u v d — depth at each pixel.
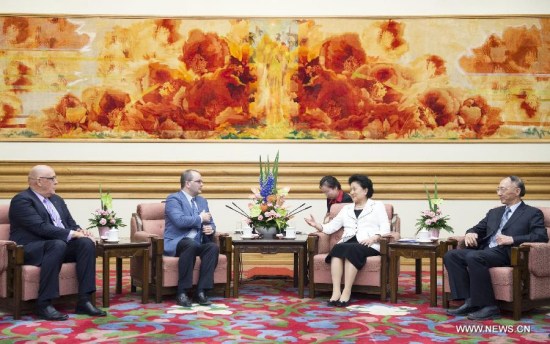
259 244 6.80
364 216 6.94
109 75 9.34
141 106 9.34
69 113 9.30
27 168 9.24
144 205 7.24
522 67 9.36
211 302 6.53
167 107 9.36
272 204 7.14
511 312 6.11
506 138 9.36
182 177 7.04
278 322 5.57
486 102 9.36
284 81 9.40
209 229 6.92
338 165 9.34
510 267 5.89
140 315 5.86
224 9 9.41
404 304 6.48
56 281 5.71
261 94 9.38
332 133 9.38
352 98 9.38
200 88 9.37
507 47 9.36
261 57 9.40
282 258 9.49
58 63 9.30
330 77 9.40
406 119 9.37
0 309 6.01
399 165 9.34
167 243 6.81
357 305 6.40
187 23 9.38
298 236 7.37
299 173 9.34
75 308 6.14
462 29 9.38
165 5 9.38
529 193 9.32
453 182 9.34
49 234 5.95
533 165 9.32
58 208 6.41
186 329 5.29
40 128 9.29
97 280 8.14
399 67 9.38
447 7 9.40
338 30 9.40
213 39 9.38
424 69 9.38
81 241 5.95
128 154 9.32
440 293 7.19
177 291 6.45
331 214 7.35
